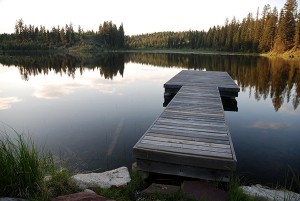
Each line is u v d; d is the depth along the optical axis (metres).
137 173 3.78
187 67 26.52
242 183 4.16
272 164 4.95
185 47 84.62
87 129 6.87
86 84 15.54
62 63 31.61
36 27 82.31
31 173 2.44
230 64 28.75
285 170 4.70
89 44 80.25
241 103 10.84
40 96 11.73
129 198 3.15
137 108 9.43
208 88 9.58
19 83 15.71
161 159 3.64
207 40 74.56
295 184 4.21
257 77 17.91
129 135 6.38
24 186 2.38
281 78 17.25
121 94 12.41
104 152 5.33
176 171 3.65
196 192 3.10
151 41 97.12
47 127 7.05
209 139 4.14
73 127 7.05
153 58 43.94
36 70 23.22
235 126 7.53
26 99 11.02
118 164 4.79
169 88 10.64
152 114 8.54
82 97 11.55
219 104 6.80
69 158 5.01
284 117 8.58
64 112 8.77
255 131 7.02
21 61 34.88
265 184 4.21
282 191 3.59
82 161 4.89
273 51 44.25
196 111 5.98
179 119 5.29
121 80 17.42
